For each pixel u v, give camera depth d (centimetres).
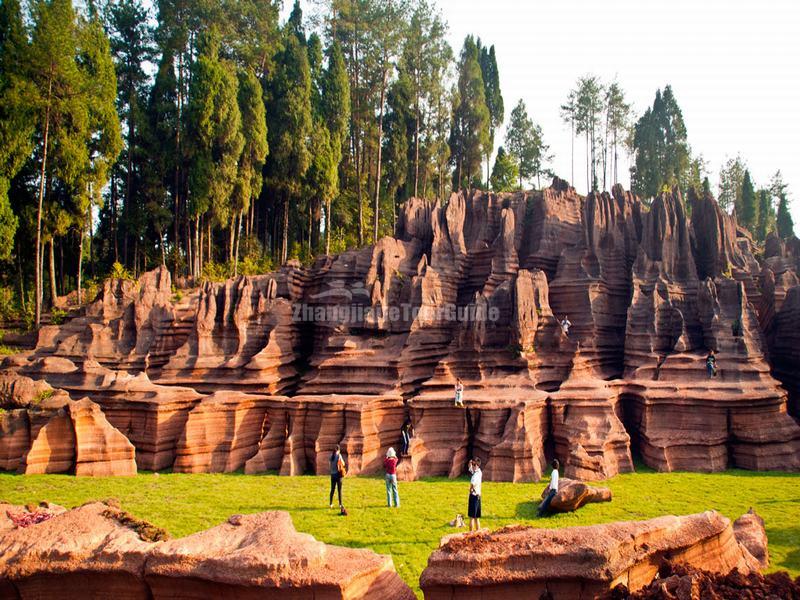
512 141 8762
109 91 5391
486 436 3081
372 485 2770
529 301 3666
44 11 4700
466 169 7431
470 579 1227
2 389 3234
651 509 2273
